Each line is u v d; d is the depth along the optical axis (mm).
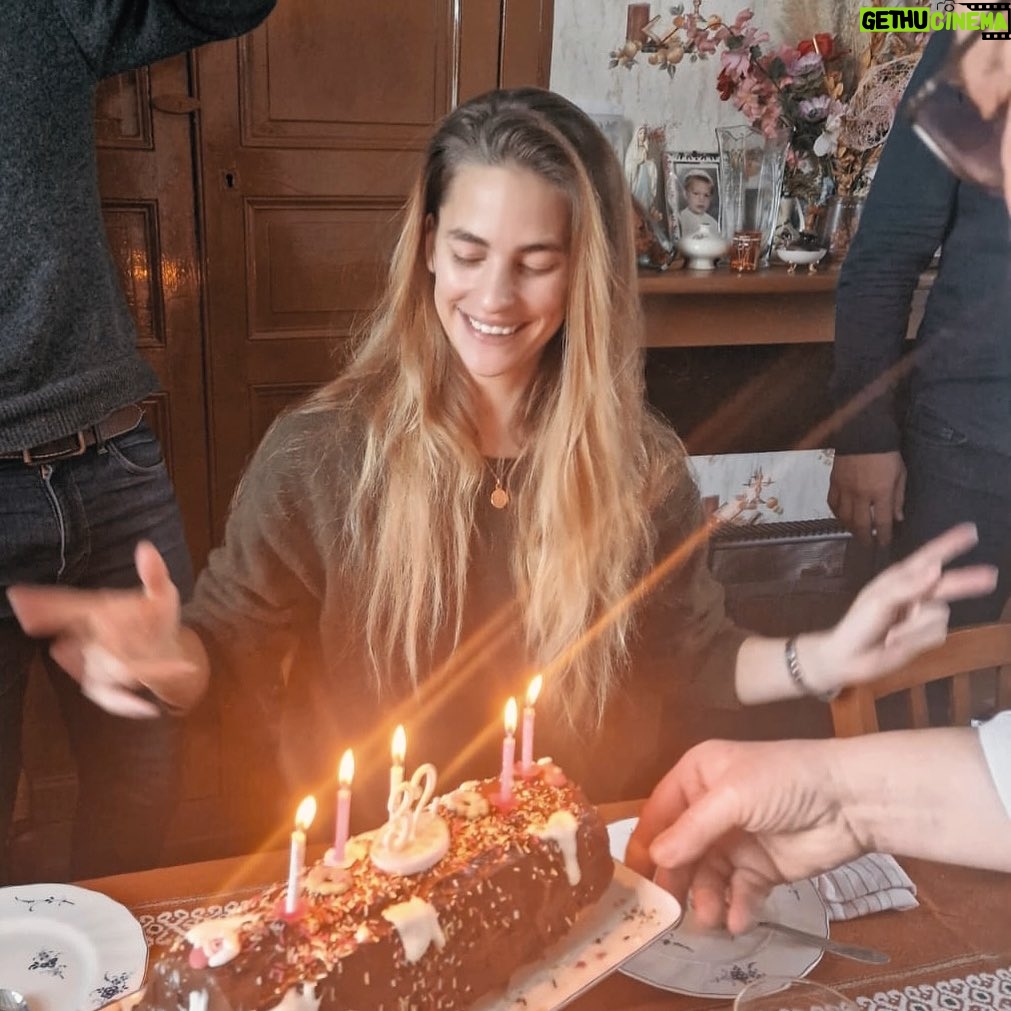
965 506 2100
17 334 1516
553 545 1288
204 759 2207
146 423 1959
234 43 2027
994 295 1955
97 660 1173
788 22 2453
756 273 2502
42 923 946
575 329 1243
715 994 901
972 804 917
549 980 896
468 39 2197
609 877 993
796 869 994
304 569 1336
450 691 1348
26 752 2166
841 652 1251
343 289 2238
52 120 1498
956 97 1931
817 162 2580
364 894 871
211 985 782
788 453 2736
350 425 1321
